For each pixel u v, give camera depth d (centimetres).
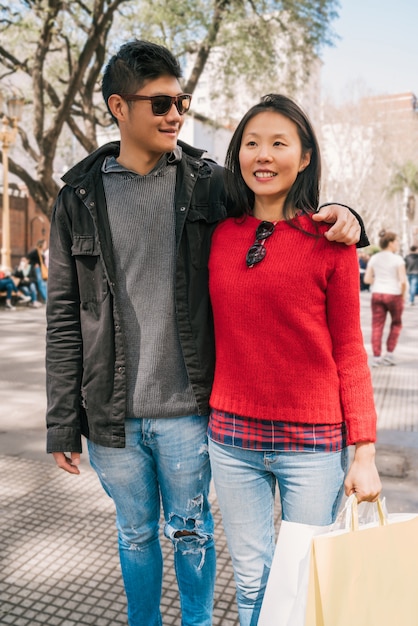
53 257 184
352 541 130
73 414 182
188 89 1576
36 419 481
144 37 1520
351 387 155
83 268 180
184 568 190
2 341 873
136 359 179
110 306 178
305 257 153
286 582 140
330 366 157
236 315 160
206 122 1866
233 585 247
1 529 293
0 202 2366
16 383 609
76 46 1589
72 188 181
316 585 128
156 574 194
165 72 169
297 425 157
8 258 1418
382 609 126
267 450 160
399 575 128
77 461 185
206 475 187
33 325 1053
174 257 178
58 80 1747
